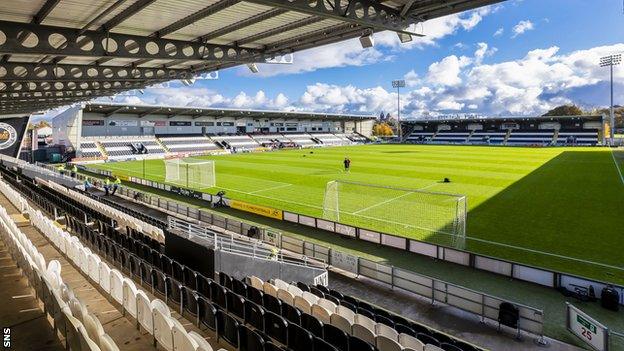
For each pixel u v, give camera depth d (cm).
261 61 1333
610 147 6575
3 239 1025
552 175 3312
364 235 1619
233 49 1270
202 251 924
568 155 5100
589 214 1991
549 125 8369
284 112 8231
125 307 680
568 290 1109
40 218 1226
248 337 567
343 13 793
